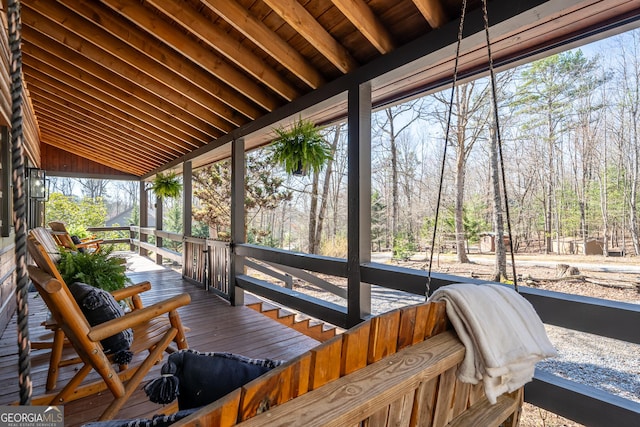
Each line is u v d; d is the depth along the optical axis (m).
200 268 5.20
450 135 8.51
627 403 1.39
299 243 12.45
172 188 6.98
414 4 2.02
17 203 0.61
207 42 2.63
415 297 7.75
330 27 2.38
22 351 0.61
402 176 9.84
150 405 1.94
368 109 2.52
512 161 7.39
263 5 2.39
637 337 1.32
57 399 1.81
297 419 0.65
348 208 2.57
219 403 0.60
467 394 1.18
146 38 2.99
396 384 0.80
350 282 2.54
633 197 5.88
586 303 1.46
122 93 4.16
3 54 3.24
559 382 1.58
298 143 3.07
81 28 2.93
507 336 1.03
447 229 8.40
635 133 5.92
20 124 0.62
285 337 3.09
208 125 4.62
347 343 0.81
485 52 2.16
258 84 3.34
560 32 1.92
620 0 1.61
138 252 9.25
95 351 1.51
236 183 4.12
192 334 3.14
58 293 1.36
